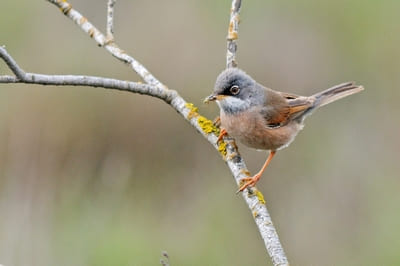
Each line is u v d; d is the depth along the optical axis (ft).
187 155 48.24
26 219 38.45
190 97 50.67
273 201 46.16
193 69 51.31
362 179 47.32
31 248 37.19
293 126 32.58
